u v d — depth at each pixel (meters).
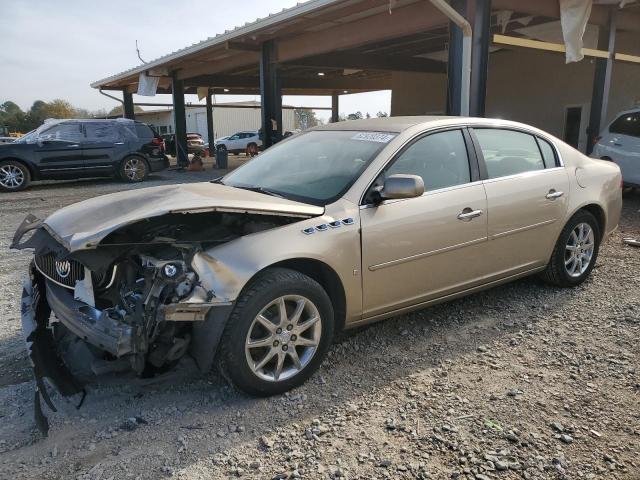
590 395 3.15
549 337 3.94
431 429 2.85
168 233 3.25
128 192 3.77
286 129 49.19
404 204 3.61
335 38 11.77
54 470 2.58
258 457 2.66
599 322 4.18
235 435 2.84
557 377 3.36
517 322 4.22
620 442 2.72
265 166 4.29
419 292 3.78
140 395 3.26
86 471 2.57
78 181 15.38
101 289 3.02
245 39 13.09
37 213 9.73
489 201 4.05
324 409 3.06
